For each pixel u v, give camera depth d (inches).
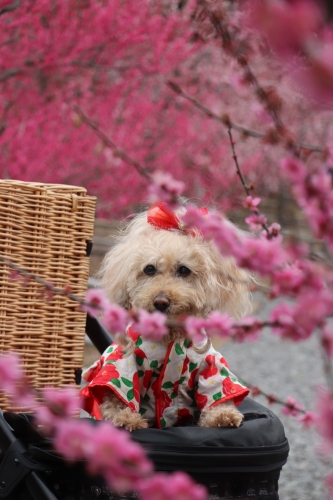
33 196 90.0
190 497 36.9
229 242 43.8
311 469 142.9
